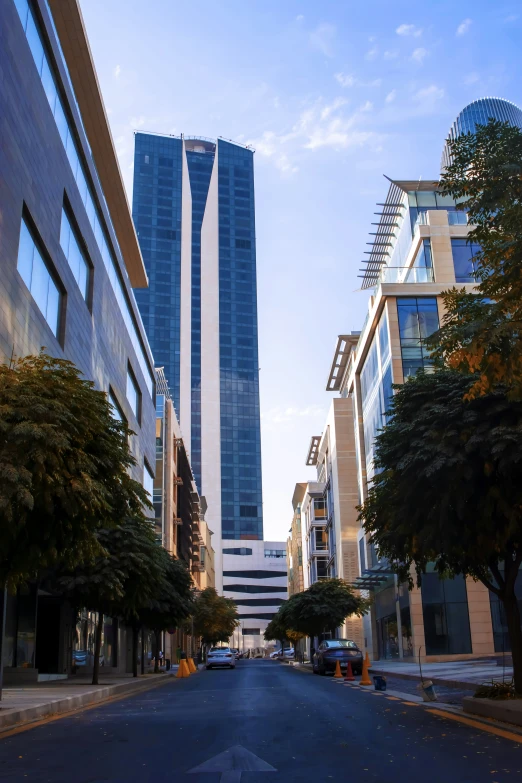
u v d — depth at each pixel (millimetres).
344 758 8320
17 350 23172
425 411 14078
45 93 27750
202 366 177125
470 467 12836
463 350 9484
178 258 183375
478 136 10812
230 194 197000
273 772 7512
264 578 167625
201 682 29547
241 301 187375
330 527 77125
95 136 44875
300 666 51875
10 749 9617
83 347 33969
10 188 22547
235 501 171625
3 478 11523
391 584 48688
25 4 25578
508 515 12664
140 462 54844
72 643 33312
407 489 14156
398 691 19859
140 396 56094
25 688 22344
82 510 13172
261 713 14031
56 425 12398
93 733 11336
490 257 10391
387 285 47500
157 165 190500
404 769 7496
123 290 48906
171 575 36781
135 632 34438
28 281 25172
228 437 175250
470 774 7102
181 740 10250
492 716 11781
